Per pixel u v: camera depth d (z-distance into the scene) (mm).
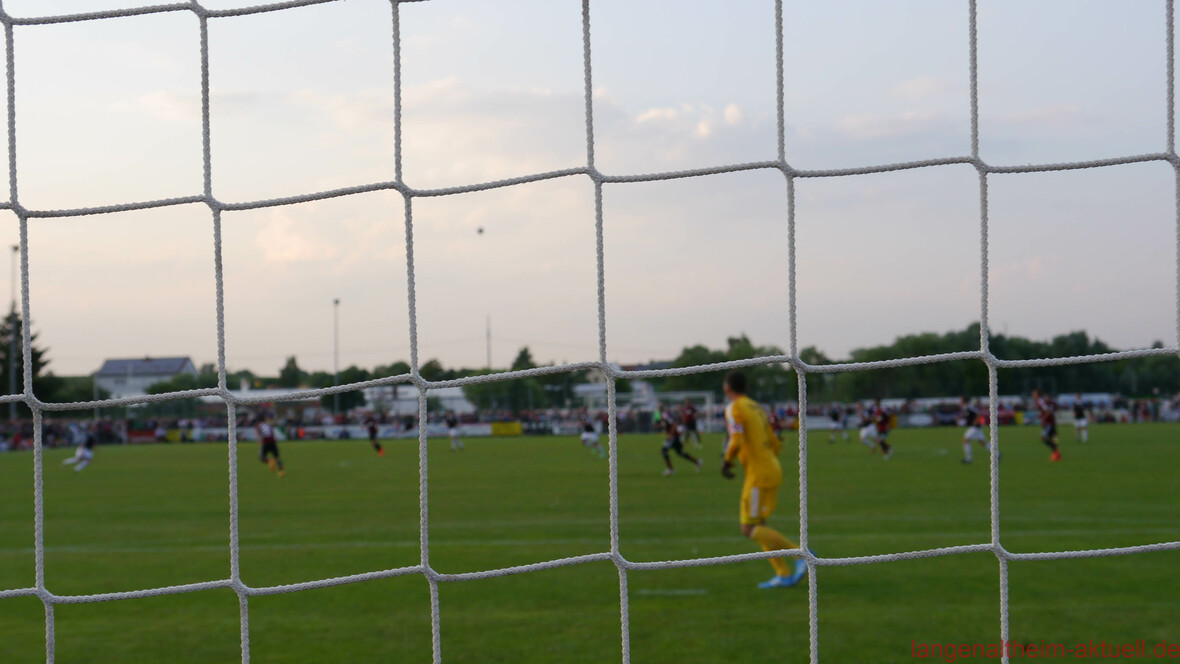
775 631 6156
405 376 4348
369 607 7039
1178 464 20672
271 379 60406
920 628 6184
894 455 26141
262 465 26938
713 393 53062
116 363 60656
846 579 7723
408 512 13414
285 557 9375
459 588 7656
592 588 7566
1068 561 8297
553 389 57625
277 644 6051
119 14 4434
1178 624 6207
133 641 6172
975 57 4328
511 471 21875
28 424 48281
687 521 11719
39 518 4098
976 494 14578
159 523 12633
